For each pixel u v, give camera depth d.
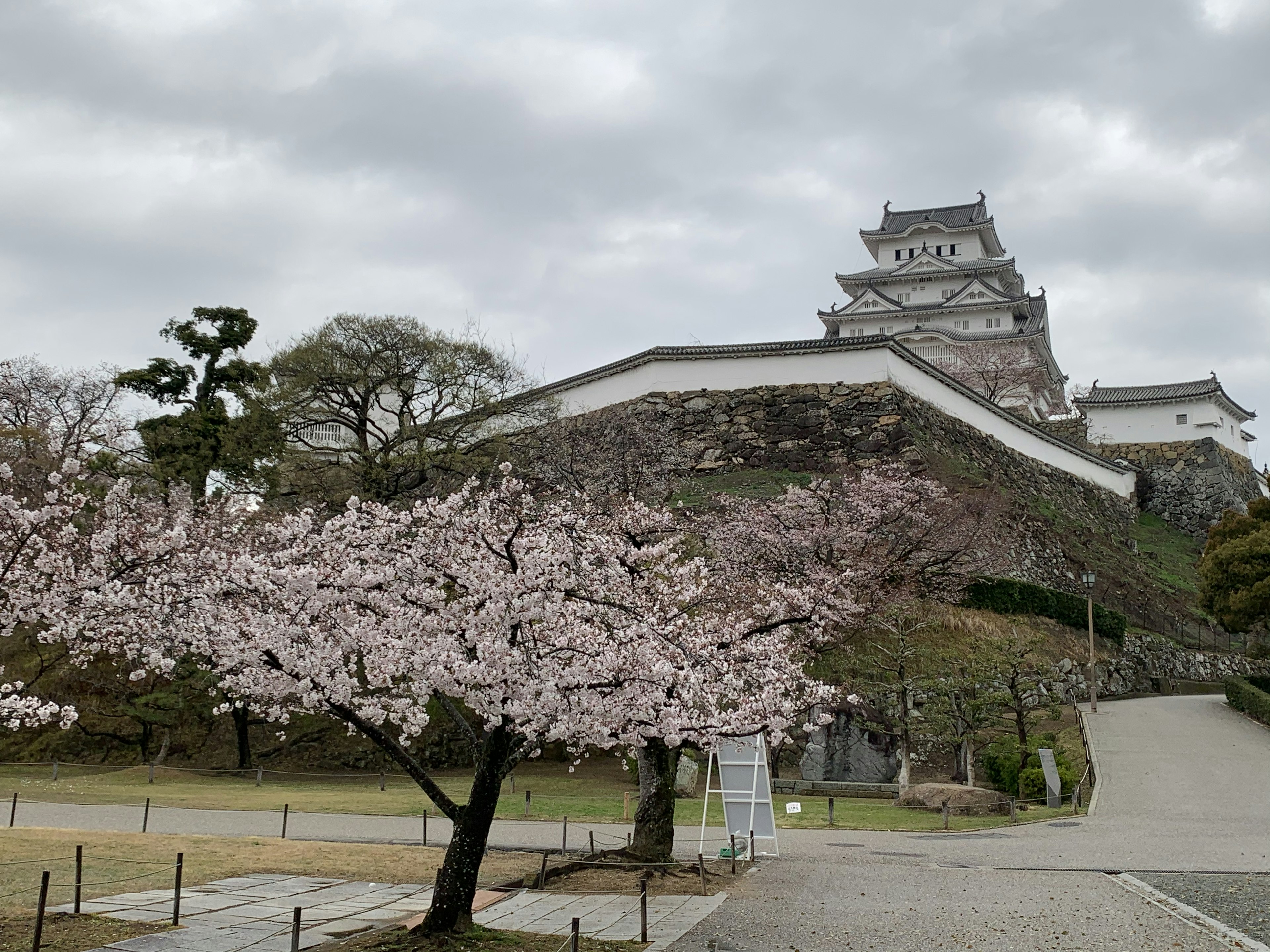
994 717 23.45
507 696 9.78
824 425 34.66
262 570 9.52
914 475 31.91
